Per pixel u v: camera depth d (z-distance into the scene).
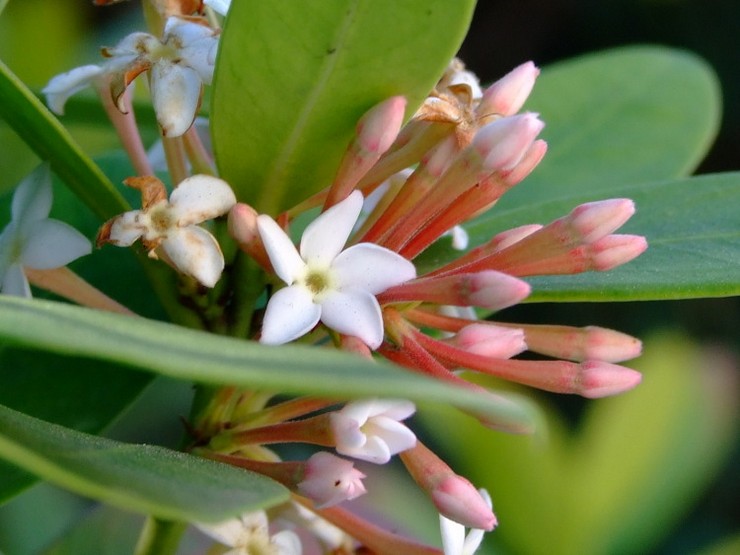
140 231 0.14
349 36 0.14
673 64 0.22
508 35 0.49
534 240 0.15
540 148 0.15
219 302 0.16
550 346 0.16
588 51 0.48
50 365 0.17
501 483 0.20
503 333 0.15
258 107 0.15
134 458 0.13
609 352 0.15
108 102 0.16
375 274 0.14
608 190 0.19
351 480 0.14
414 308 0.16
